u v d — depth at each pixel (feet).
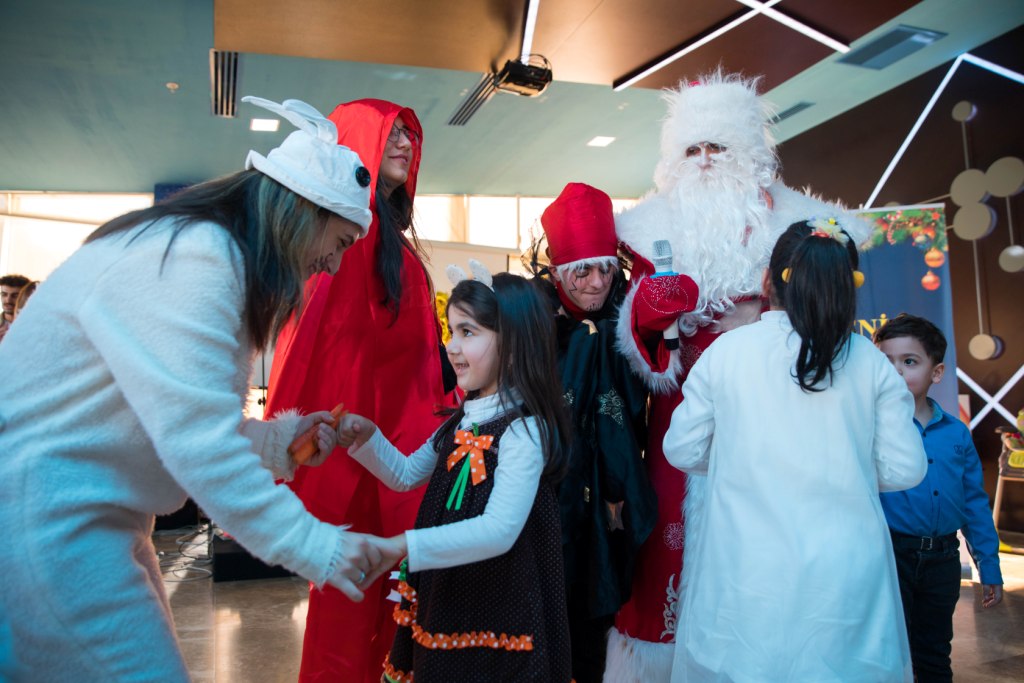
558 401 4.91
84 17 15.62
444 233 32.42
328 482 5.89
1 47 16.93
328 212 3.79
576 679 6.73
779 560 4.39
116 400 3.17
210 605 12.21
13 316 14.06
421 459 5.48
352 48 14.66
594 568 6.05
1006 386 20.03
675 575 6.27
